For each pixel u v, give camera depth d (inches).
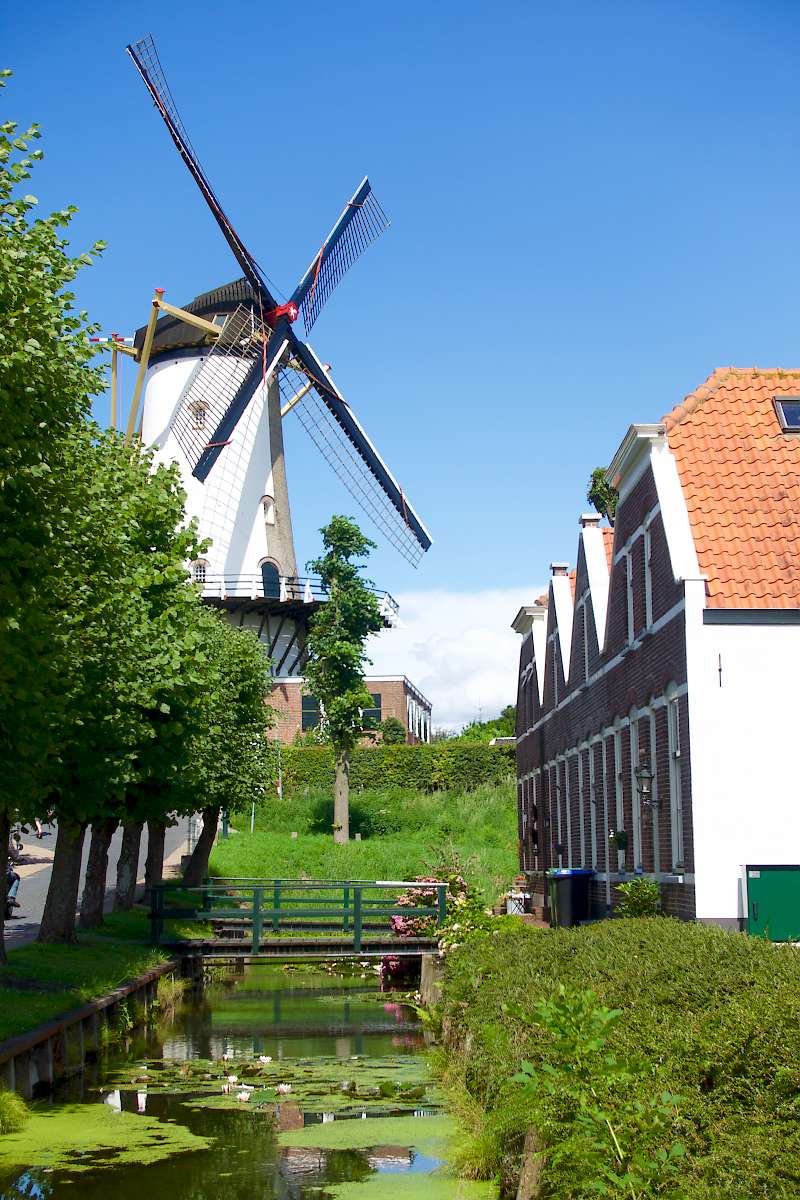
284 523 2389.3
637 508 868.0
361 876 1705.2
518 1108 326.0
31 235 512.4
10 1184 402.6
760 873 710.5
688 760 730.2
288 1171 414.3
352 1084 568.1
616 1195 240.5
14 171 503.5
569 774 1199.6
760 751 721.6
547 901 1305.4
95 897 1083.9
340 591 2265.0
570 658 1214.3
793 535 759.1
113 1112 510.0
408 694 3144.7
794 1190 213.8
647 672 839.1
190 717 899.4
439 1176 403.5
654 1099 255.0
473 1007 512.4
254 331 2217.0
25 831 809.5
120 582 685.9
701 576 736.3
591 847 1081.4
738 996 319.3
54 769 716.0
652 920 538.6
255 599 2288.4
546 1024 288.2
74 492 549.6
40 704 540.4
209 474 2245.3
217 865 1776.6
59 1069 577.6
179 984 938.7
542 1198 299.3
